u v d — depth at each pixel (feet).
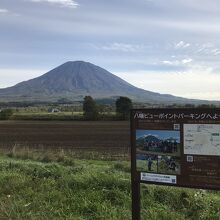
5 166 21.76
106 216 12.09
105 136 86.53
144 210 12.30
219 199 14.34
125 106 162.71
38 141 74.95
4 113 188.96
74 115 181.47
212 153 9.10
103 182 15.46
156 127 9.80
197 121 9.23
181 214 12.44
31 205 13.35
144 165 10.03
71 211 12.78
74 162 32.32
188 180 9.42
